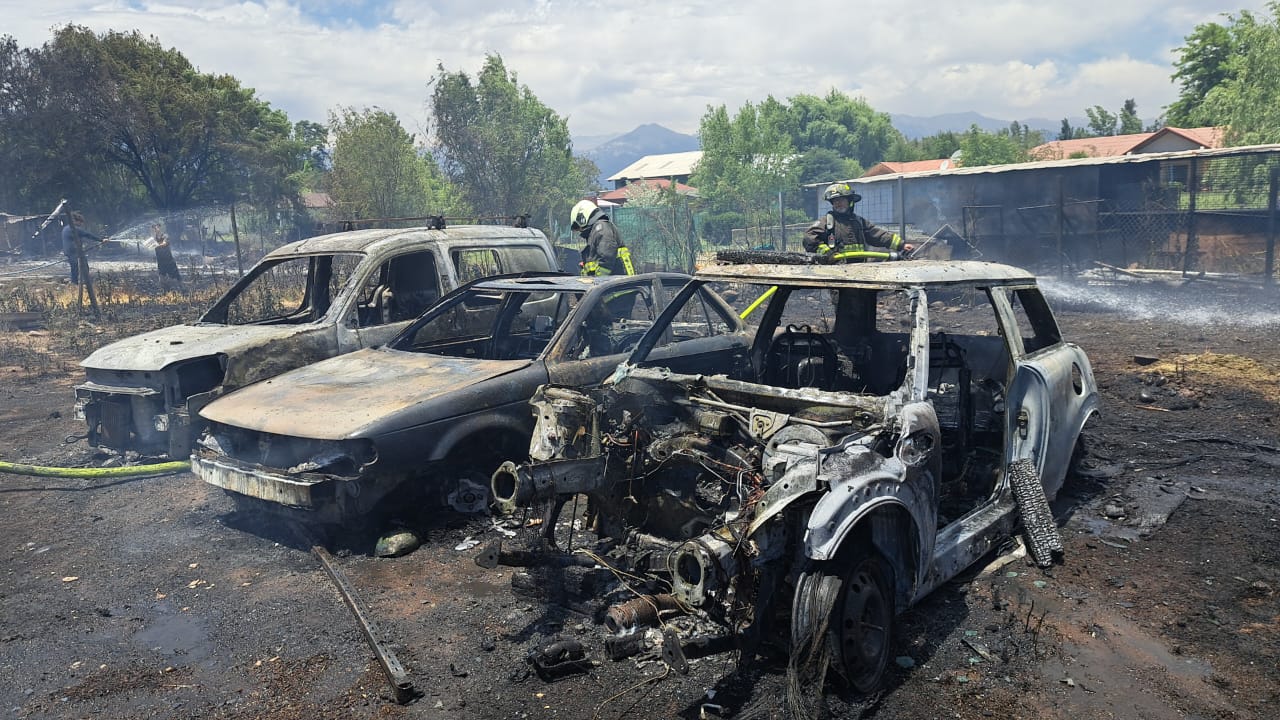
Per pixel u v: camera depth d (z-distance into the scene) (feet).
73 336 43.16
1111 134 292.20
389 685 10.98
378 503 15.49
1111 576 13.89
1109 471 19.29
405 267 24.03
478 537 16.16
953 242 56.65
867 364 17.37
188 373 20.84
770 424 11.71
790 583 10.36
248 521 17.80
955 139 267.80
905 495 10.95
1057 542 14.26
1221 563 14.26
